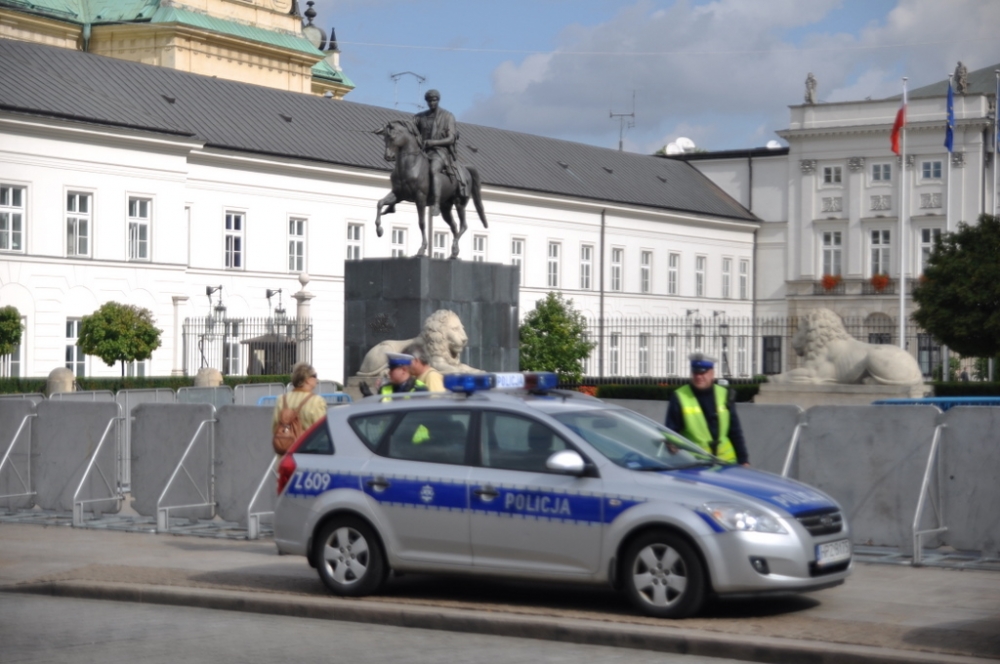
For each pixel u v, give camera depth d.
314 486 14.72
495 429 14.05
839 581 13.32
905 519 17.23
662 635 12.31
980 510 16.77
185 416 21.17
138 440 21.70
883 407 17.44
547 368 57.06
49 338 59.59
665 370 93.31
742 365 96.19
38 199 59.00
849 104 97.69
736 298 100.88
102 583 15.79
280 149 70.12
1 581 16.39
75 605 15.22
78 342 56.09
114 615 14.53
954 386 45.88
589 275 89.06
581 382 58.16
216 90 72.69
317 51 97.38
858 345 28.89
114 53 89.31
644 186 95.69
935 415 17.08
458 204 31.97
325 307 72.62
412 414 14.56
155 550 18.75
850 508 17.62
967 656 11.35
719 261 99.25
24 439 23.11
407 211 77.19
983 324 55.50
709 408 15.37
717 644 12.05
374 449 14.60
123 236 62.47
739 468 14.08
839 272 98.69
